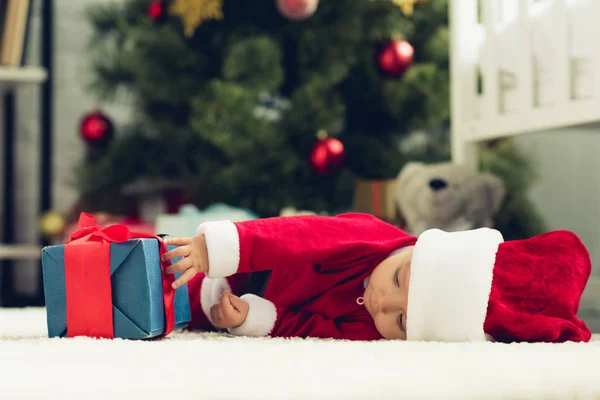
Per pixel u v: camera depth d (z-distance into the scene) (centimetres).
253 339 90
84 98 287
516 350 74
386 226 106
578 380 60
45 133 254
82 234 94
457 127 208
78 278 89
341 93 260
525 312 90
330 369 61
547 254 96
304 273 101
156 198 272
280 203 245
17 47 225
